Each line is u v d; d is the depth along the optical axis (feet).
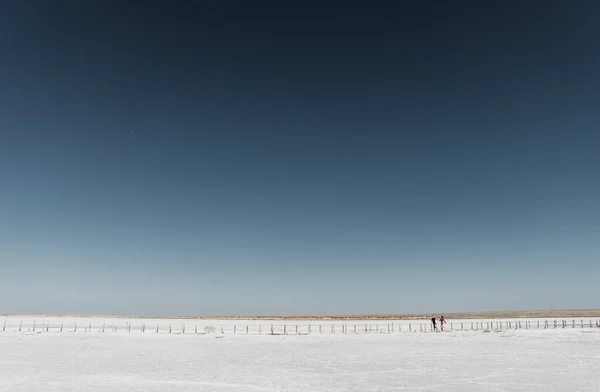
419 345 141.49
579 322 261.65
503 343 145.59
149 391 73.00
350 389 73.92
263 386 77.00
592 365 97.55
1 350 131.44
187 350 132.26
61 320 315.78
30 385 77.82
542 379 81.41
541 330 196.95
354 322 296.71
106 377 86.28
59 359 112.57
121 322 294.05
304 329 219.41
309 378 84.53
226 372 92.17
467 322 278.46
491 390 72.33
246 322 297.53
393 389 73.72
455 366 97.81
